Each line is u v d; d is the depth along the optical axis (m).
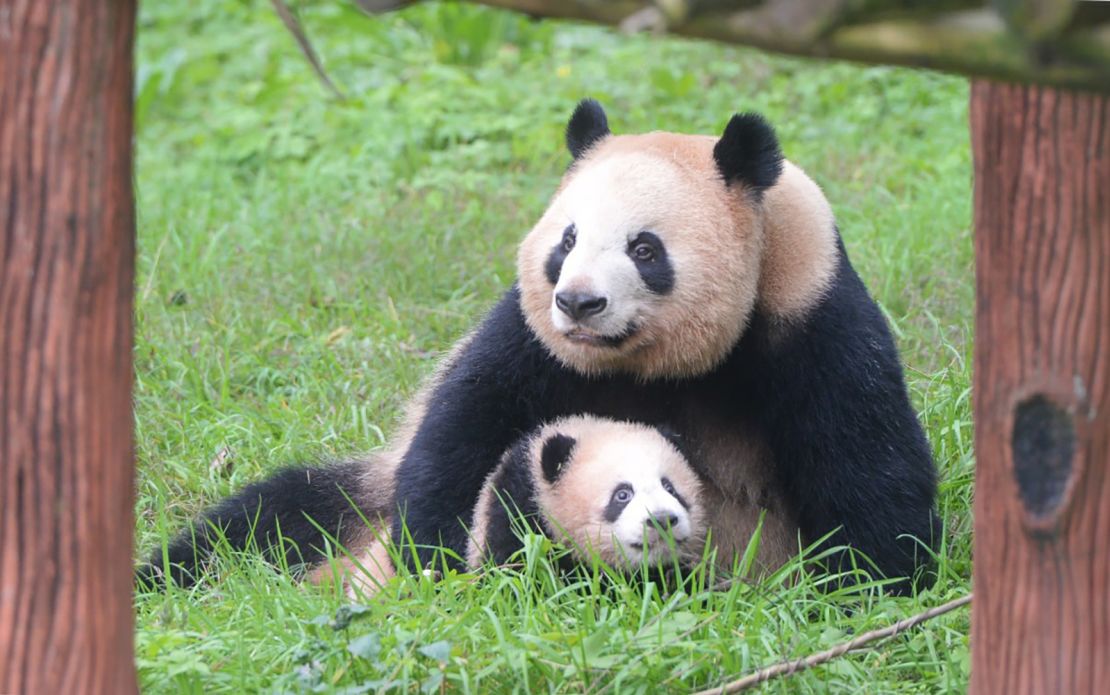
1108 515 5.86
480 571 10.28
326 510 12.66
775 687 8.26
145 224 18.84
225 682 8.16
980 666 6.36
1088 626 5.93
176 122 25.75
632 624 9.02
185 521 12.76
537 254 10.44
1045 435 5.91
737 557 10.87
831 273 10.47
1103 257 5.71
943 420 12.56
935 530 10.81
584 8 4.94
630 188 10.06
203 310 16.39
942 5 4.70
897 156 20.91
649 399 11.11
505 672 8.23
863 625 9.29
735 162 10.19
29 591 5.69
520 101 23.25
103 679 5.90
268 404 14.38
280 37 27.50
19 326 5.54
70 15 5.41
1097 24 4.61
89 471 5.73
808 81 23.67
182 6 30.02
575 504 10.44
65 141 5.48
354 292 17.11
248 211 19.70
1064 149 5.70
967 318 15.10
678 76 24.50
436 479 11.04
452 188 20.19
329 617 8.48
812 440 10.45
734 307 10.11
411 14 26.59
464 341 12.68
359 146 21.89
